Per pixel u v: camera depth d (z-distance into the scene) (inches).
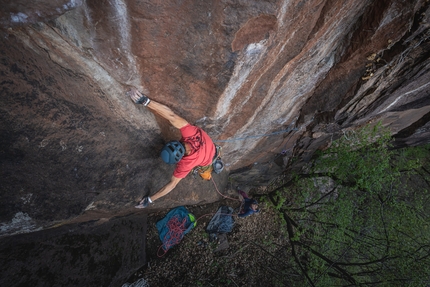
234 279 256.7
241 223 296.2
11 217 78.4
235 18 76.7
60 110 81.0
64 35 73.4
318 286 251.0
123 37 79.7
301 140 230.4
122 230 175.2
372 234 276.7
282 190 332.8
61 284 127.1
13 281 108.0
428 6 96.2
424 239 277.3
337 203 274.5
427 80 151.3
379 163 236.2
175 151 101.4
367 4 106.0
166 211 232.2
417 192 380.2
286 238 319.6
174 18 76.0
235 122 146.1
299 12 85.4
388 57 123.3
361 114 173.8
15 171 75.0
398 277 245.8
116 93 99.1
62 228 130.7
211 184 217.5
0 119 67.1
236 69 95.5
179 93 106.9
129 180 119.4
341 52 130.5
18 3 53.7
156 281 208.2
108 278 158.2
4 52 63.4
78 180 94.7
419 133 265.0
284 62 111.0
